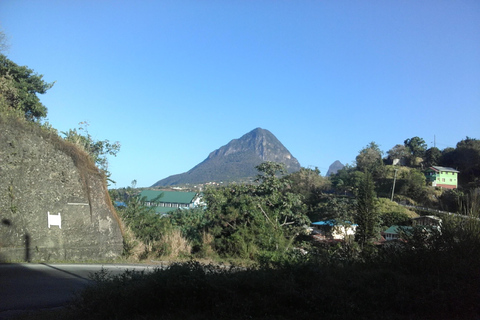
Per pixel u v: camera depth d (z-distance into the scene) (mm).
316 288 5613
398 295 5590
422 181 45344
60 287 8039
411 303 5469
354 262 7387
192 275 5711
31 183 11508
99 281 6309
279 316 5125
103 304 5434
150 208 17609
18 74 23531
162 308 5461
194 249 15727
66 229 12086
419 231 7488
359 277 6203
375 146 68250
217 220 16828
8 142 11156
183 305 5410
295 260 6875
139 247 13961
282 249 15062
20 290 7676
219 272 6125
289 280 5750
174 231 15688
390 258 7117
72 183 12492
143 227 16406
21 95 21922
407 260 6844
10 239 10836
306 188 48812
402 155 67000
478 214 8148
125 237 13953
